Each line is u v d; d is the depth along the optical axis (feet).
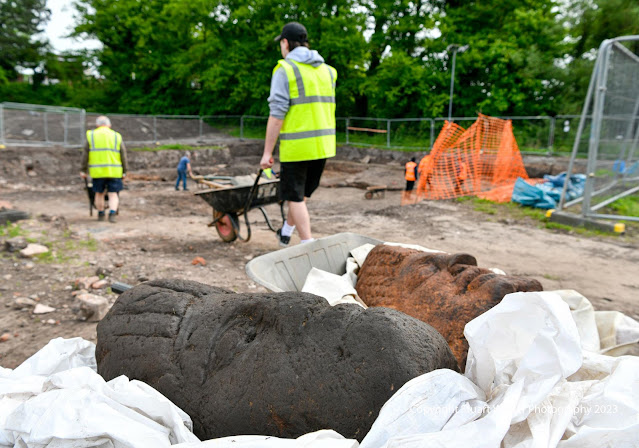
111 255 21.29
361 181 56.18
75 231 26.66
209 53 102.53
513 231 28.12
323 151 15.83
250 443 4.55
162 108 113.09
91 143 29.07
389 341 4.93
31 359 7.07
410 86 88.12
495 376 4.94
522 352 4.91
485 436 4.02
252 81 95.45
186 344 6.18
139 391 5.64
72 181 56.49
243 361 5.62
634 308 15.40
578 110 81.00
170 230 27.89
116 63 116.47
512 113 85.40
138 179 60.95
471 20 90.02
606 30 81.05
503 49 80.23
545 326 4.59
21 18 132.67
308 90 15.43
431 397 4.45
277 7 90.84
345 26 86.33
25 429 5.09
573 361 4.38
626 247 24.25
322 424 4.90
